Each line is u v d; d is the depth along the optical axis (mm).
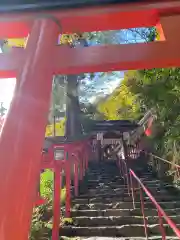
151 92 8969
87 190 8812
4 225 1113
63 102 11539
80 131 11312
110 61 1930
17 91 1540
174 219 6105
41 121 1481
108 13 1995
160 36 2152
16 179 1236
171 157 10039
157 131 11133
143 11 2016
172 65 2002
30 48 1799
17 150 1312
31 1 1972
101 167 14922
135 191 8219
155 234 5594
